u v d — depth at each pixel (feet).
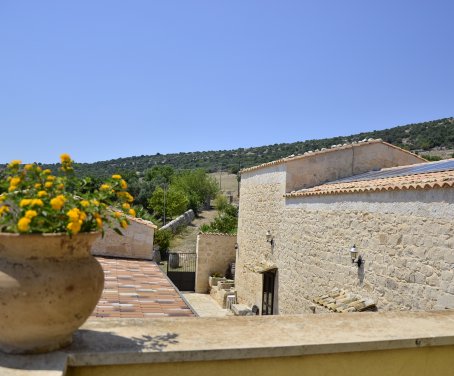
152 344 7.77
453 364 9.38
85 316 7.17
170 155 333.42
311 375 8.32
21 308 6.48
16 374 6.38
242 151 313.53
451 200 22.11
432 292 23.25
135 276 33.55
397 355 8.92
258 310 51.67
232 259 71.72
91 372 7.25
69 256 6.99
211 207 161.68
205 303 62.85
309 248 39.04
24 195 7.35
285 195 44.29
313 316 10.17
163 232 89.61
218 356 7.66
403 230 25.93
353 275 31.42
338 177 46.70
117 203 8.41
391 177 33.37
